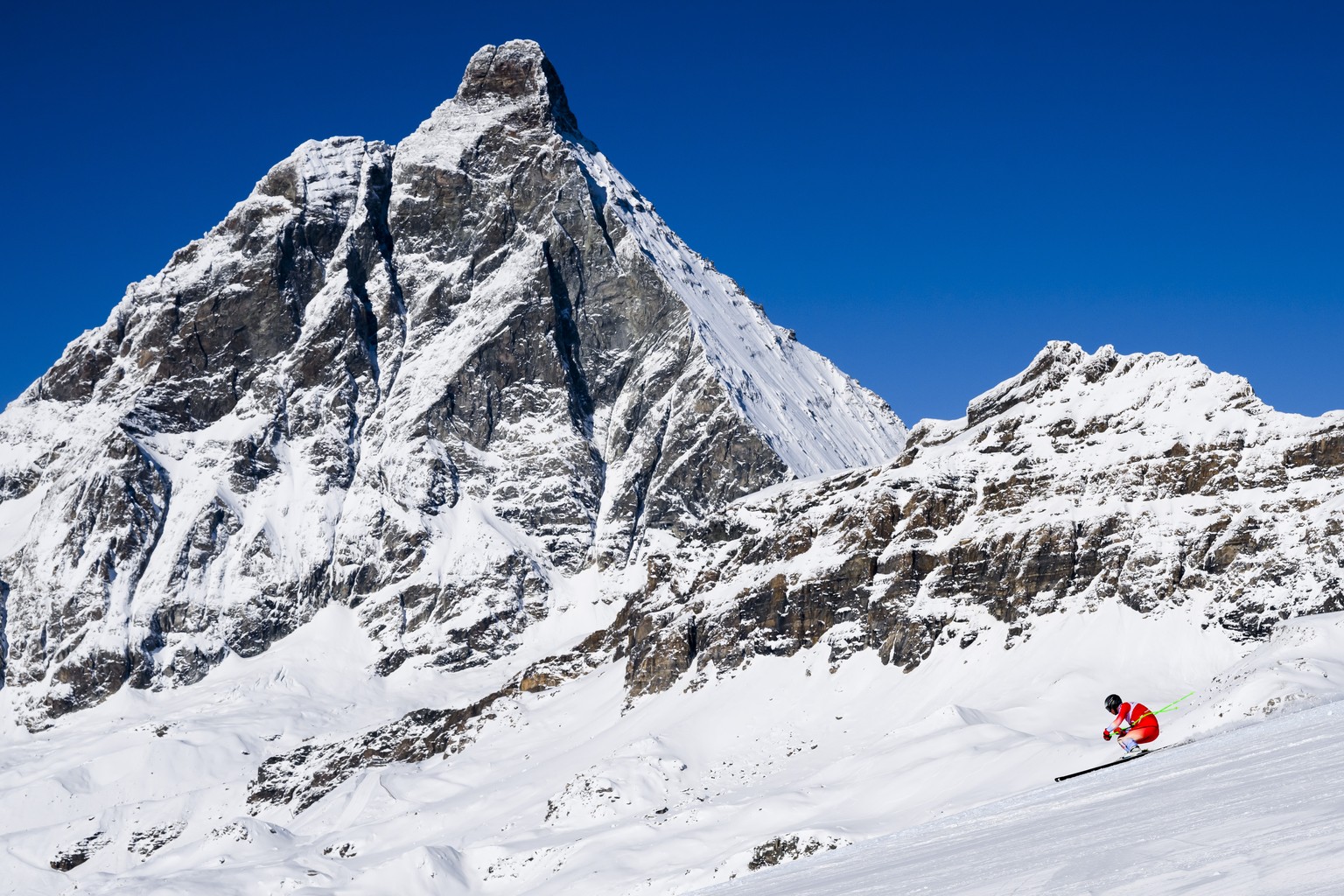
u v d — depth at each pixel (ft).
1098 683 575.79
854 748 618.44
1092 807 137.49
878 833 430.61
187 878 629.92
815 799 521.65
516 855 570.46
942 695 632.79
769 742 652.89
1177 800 117.70
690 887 442.91
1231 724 338.54
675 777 635.25
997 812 183.83
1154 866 83.66
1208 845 85.81
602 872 507.71
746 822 512.63
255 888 620.08
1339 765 108.99
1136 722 189.98
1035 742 480.23
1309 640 445.78
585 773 639.35
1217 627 583.99
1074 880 86.79
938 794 473.26
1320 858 72.90
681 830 541.75
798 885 161.58
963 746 522.06
